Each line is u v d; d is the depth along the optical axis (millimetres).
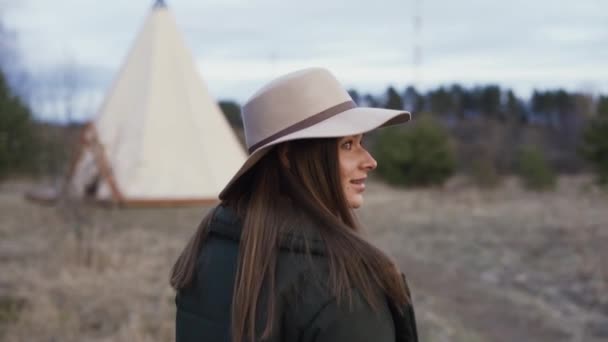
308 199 1315
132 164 12773
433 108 37250
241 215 1386
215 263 1414
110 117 14023
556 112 36500
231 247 1398
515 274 7680
